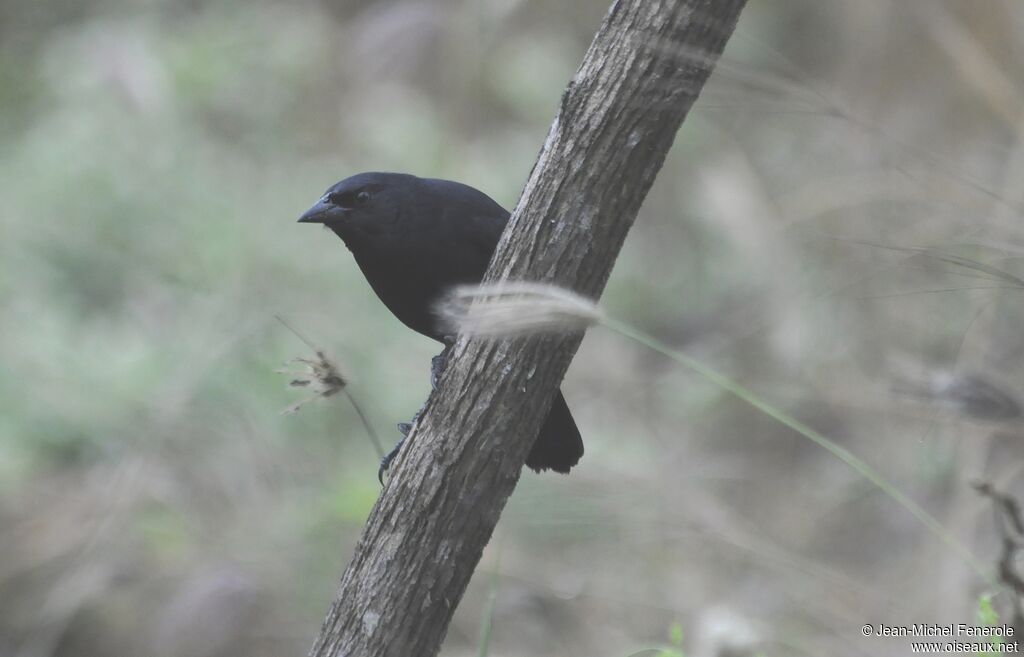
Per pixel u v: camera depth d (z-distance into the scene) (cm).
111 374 1308
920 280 1031
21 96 1741
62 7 1855
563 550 1121
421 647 551
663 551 1068
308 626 1120
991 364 908
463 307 542
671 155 1582
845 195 1020
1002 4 1130
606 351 1402
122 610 1148
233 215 1498
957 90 1172
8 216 1476
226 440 1269
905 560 1073
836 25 1419
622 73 516
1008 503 511
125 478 1215
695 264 1544
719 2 504
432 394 554
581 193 523
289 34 1723
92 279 1451
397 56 1623
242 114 1652
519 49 1666
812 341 1134
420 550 545
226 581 1122
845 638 890
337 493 1229
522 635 1077
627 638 1019
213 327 1341
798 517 1202
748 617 896
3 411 1287
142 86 1580
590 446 1255
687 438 1296
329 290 1438
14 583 1180
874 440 1166
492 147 1593
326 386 554
